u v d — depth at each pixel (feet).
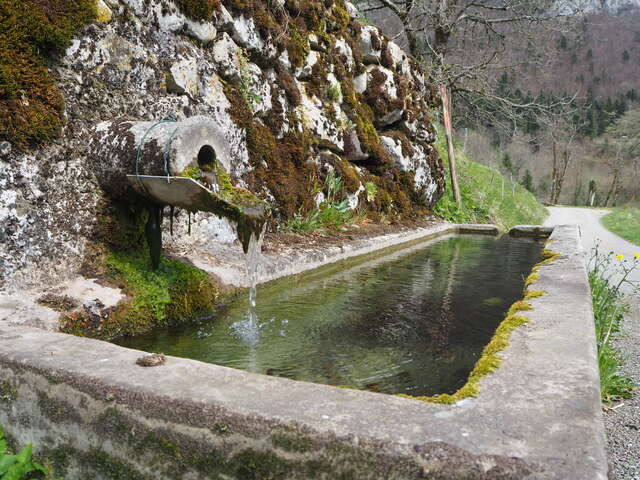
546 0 52.06
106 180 10.56
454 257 20.81
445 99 43.75
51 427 5.49
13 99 9.25
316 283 14.88
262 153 17.84
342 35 26.02
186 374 5.25
